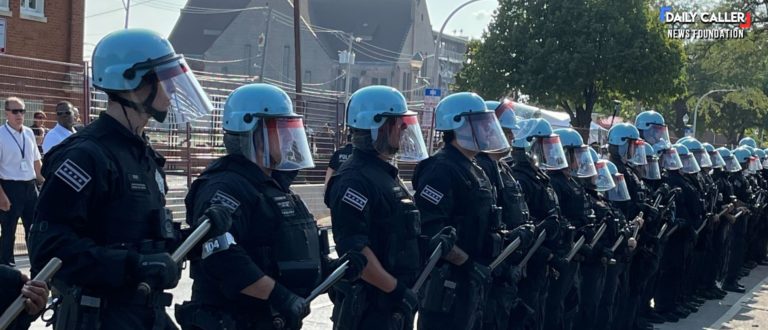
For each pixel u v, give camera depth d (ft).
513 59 106.83
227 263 12.94
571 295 24.82
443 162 18.83
